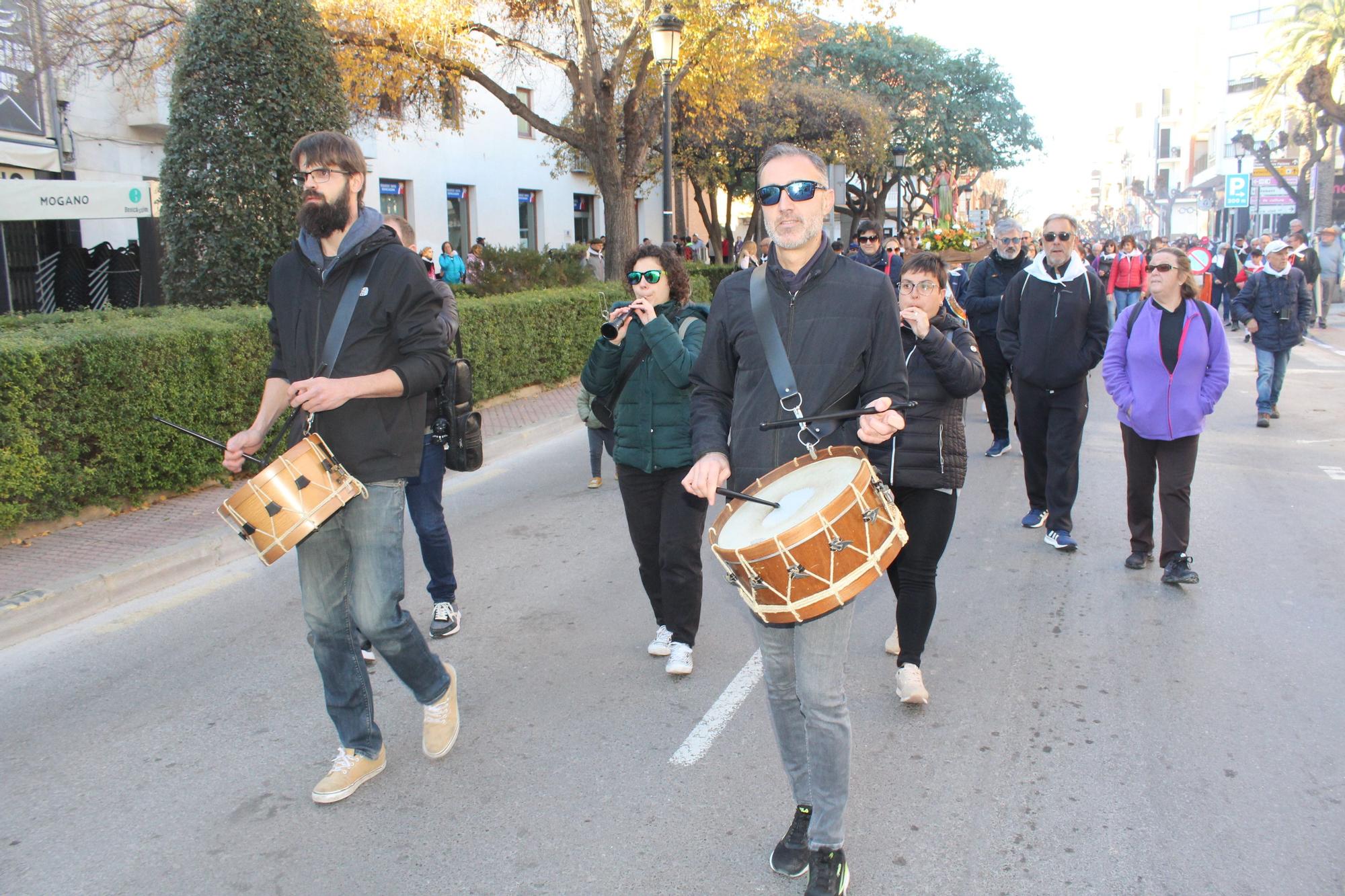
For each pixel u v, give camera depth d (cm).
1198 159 7075
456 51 1652
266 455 361
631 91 1859
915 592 426
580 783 372
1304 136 3738
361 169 333
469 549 689
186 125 952
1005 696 440
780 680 294
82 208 1229
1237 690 440
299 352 340
